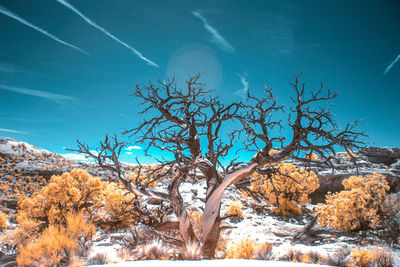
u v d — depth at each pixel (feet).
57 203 54.90
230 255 26.53
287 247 27.25
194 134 38.01
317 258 25.79
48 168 121.90
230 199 67.31
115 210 51.62
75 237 26.81
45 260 22.02
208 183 35.65
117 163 31.89
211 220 33.65
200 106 36.52
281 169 59.57
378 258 24.36
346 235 39.55
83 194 59.41
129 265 12.63
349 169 74.38
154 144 34.24
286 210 58.23
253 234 43.39
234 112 36.86
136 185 33.01
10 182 107.14
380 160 91.56
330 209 45.32
